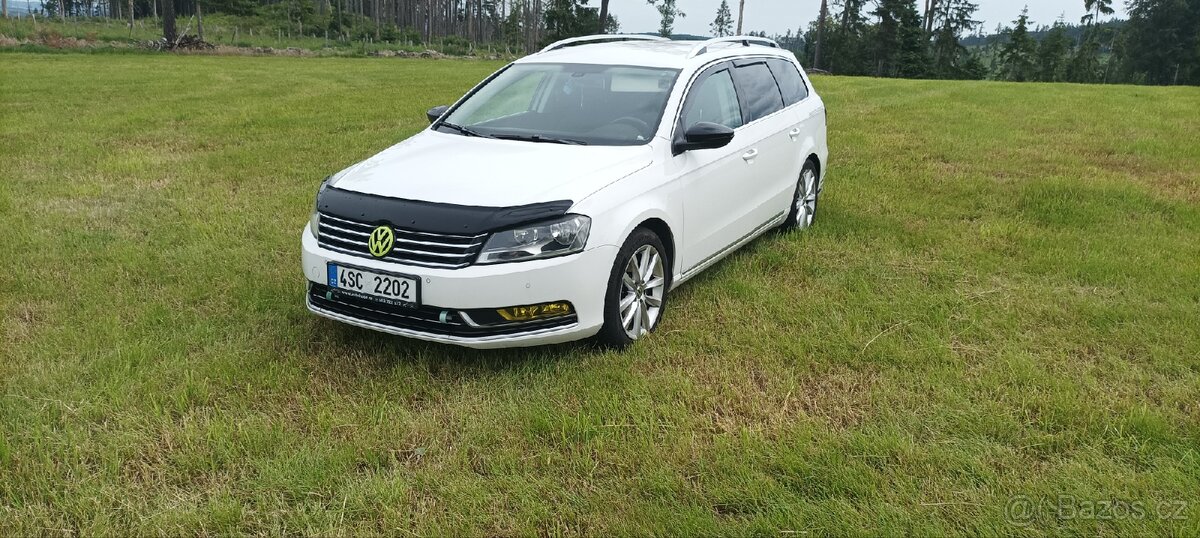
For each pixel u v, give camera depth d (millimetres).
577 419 3793
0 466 3498
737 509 3234
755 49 6574
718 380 4293
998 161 10500
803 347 4637
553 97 5430
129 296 5398
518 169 4496
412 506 3252
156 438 3699
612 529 3080
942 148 11344
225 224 7137
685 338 4789
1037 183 8930
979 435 3719
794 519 3086
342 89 19656
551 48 6375
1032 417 3889
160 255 6297
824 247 6648
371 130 12812
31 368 4336
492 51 81312
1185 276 5879
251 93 18172
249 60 33812
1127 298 5488
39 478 3373
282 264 6102
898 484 3301
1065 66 95312
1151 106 16359
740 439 3658
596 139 4977
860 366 4438
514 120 5336
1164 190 8805
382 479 3379
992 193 8672
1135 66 88562
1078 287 5738
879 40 82938
